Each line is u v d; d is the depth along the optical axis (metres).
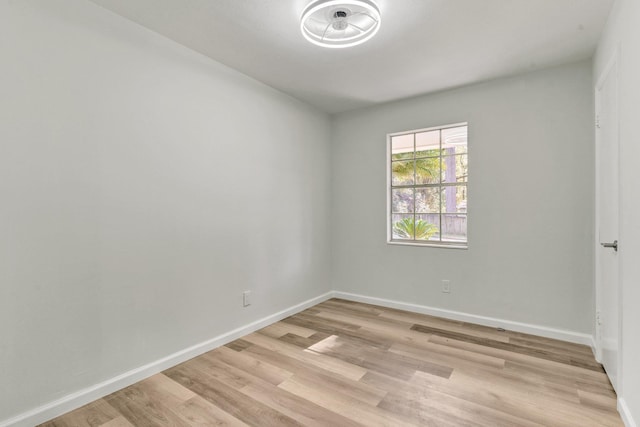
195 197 2.58
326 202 4.13
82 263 1.94
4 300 1.65
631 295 1.65
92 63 1.97
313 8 1.90
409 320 3.34
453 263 3.35
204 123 2.64
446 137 4.04
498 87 3.07
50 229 1.80
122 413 1.85
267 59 2.68
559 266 2.82
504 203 3.06
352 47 2.48
